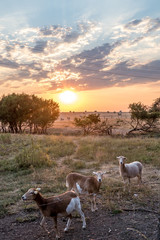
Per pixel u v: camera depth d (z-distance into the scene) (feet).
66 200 18.56
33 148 50.42
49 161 42.73
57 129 162.40
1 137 64.64
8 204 24.90
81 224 20.40
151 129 125.70
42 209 18.20
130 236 17.72
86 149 55.16
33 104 128.77
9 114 120.16
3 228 20.11
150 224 19.44
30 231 19.53
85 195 26.91
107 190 27.99
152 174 35.09
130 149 55.06
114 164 42.29
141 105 117.08
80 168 39.91
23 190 28.81
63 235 18.67
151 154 47.32
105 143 65.57
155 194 26.66
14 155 49.90
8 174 37.37
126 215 21.62
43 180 33.14
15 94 126.41
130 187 28.89
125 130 133.90
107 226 19.67
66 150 54.03
